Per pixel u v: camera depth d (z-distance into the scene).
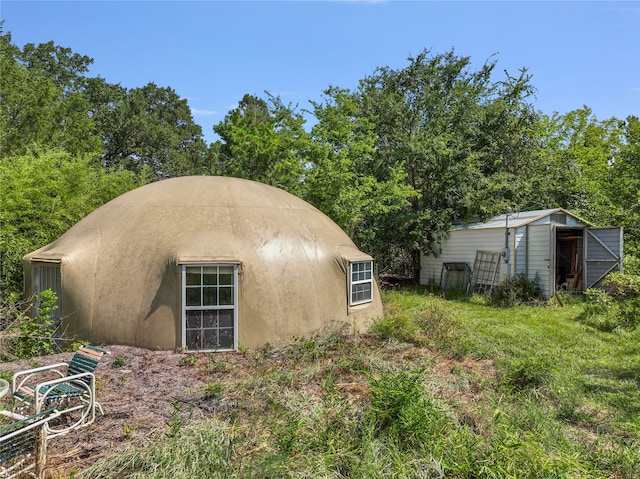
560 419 5.45
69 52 34.66
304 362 7.25
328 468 3.99
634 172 18.45
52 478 3.82
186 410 5.27
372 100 20.41
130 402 5.54
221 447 4.16
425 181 19.92
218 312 8.02
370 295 10.17
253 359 7.49
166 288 7.94
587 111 26.61
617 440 4.88
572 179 20.94
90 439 4.55
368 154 17.81
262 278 8.34
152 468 3.90
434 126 19.92
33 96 16.92
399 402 4.79
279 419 4.93
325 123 16.06
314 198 15.77
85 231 9.01
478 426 4.93
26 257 9.37
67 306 8.25
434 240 18.88
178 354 7.65
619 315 9.11
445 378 6.57
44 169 13.00
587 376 7.00
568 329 10.47
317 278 8.97
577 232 16.72
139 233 8.55
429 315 9.98
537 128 22.83
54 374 6.51
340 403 5.23
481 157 20.30
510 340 9.23
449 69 21.25
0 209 11.59
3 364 7.03
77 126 20.89
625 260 14.05
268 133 16.53
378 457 4.16
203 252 8.02
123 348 7.82
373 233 18.36
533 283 15.28
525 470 3.90
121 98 37.28
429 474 3.96
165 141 36.44
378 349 8.02
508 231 15.77
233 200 9.25
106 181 16.23
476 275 17.06
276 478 3.75
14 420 4.49
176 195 9.28
